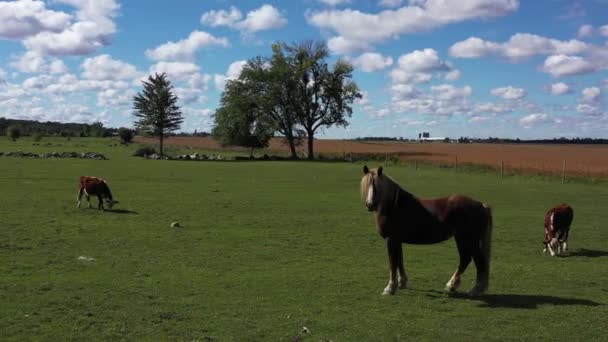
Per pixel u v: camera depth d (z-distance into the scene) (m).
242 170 55.91
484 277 11.30
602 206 28.34
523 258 15.91
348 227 20.77
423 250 16.80
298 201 28.92
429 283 12.51
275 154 99.50
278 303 10.59
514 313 10.23
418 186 39.50
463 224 11.11
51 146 107.56
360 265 14.38
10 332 8.59
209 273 13.04
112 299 10.53
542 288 12.22
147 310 9.89
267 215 23.58
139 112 98.12
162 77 98.31
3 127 198.88
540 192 35.59
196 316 9.63
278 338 8.63
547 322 9.70
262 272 13.29
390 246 11.38
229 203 27.52
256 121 87.50
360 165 67.25
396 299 11.09
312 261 14.80
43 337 8.42
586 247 17.67
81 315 9.52
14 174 42.47
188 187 35.94
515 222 22.62
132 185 36.59
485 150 128.00
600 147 161.62
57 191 30.81
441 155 96.25
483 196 32.97
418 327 9.33
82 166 55.12
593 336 9.00
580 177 46.59
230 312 9.93
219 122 89.31
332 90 89.25
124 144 130.50
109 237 17.52
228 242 17.30
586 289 12.18
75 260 14.06
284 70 86.50
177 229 19.45
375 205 11.23
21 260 13.83
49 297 10.55
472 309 10.46
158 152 87.38
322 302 10.74
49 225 19.42
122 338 8.47
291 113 87.94
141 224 20.33
